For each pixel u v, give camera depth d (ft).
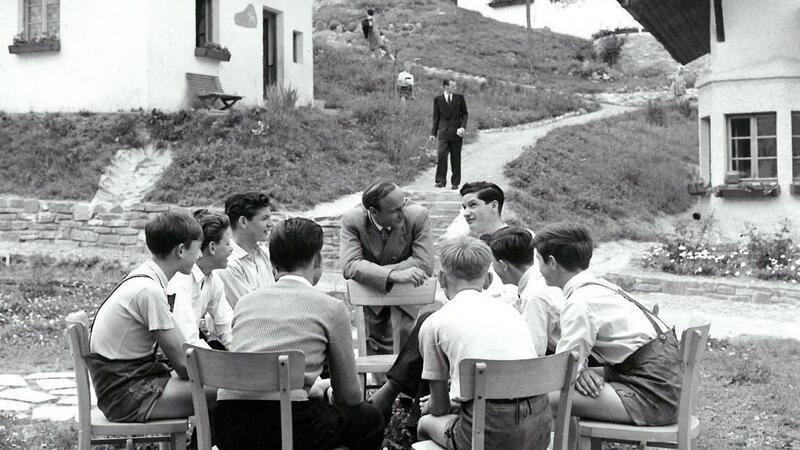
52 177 56.75
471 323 14.64
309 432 14.88
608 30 130.52
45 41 63.00
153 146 58.18
